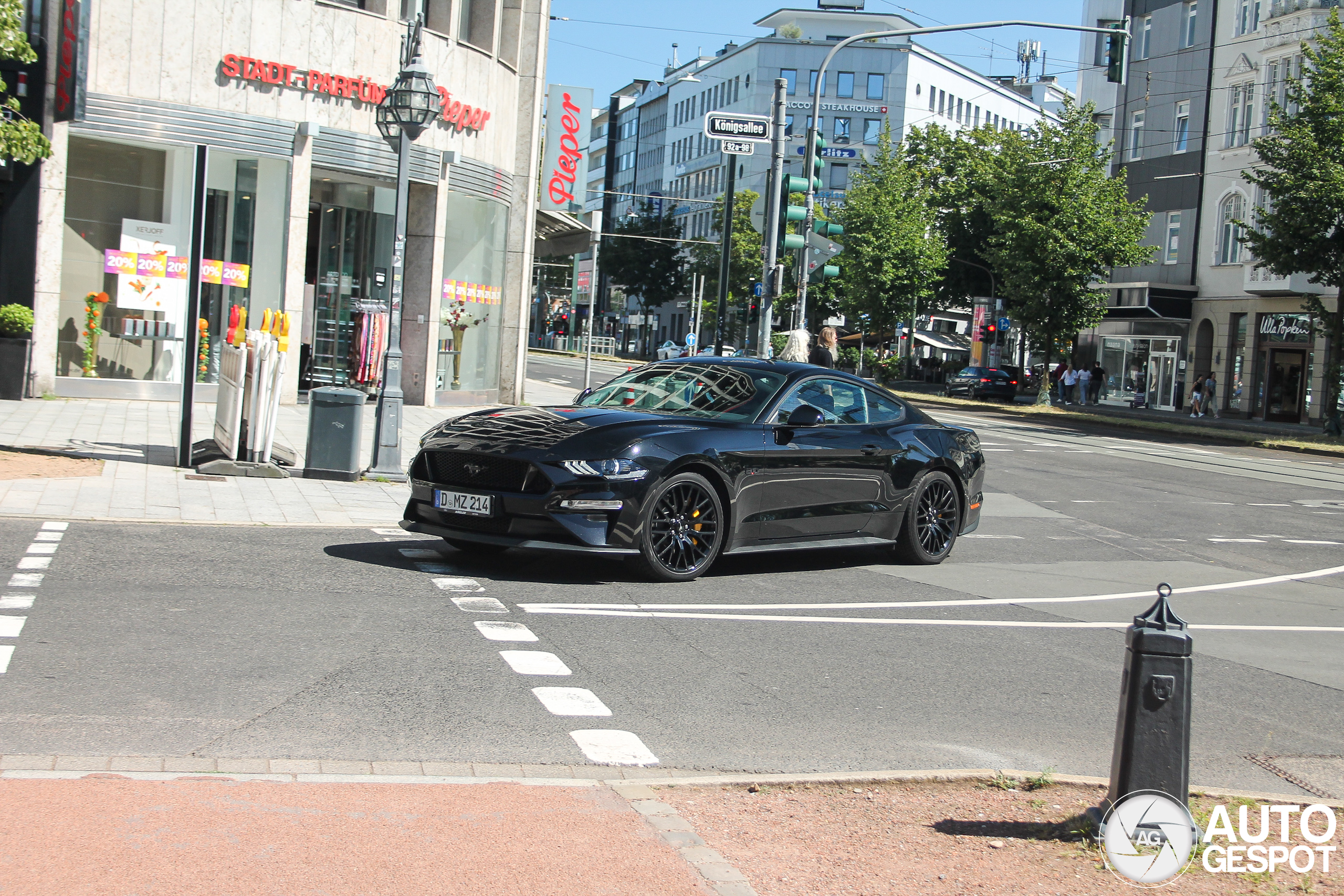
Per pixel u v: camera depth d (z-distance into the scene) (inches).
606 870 150.3
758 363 408.8
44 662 234.7
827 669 272.5
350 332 928.9
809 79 3905.0
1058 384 2314.2
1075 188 1857.8
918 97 3971.5
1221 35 1958.7
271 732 201.8
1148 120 2117.4
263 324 552.7
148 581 313.3
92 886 136.1
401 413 565.3
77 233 784.3
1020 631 326.3
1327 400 1437.0
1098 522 586.6
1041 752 222.5
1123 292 2041.1
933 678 271.4
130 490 465.1
